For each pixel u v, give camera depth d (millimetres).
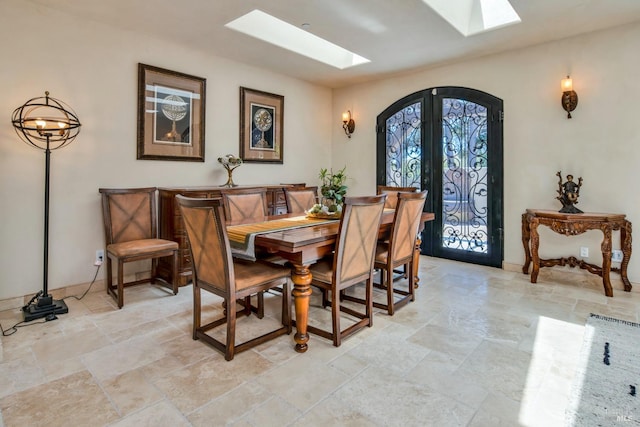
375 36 3570
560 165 3771
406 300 3037
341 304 3094
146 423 1586
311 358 2164
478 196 4383
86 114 3232
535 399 1764
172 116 3805
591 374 1976
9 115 2852
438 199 4707
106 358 2150
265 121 4762
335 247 2266
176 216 3465
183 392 1815
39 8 2953
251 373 1996
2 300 2885
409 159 4961
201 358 2158
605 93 3479
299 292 2217
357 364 2096
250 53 4121
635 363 2084
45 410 1666
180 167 3920
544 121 3848
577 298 3205
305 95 5312
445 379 1941
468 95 4367
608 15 3143
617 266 3480
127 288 3492
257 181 4734
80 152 3217
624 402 1733
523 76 3957
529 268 4023
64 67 3096
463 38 3641
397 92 5027
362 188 5469
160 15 3139
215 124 4211
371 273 2598
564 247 3762
